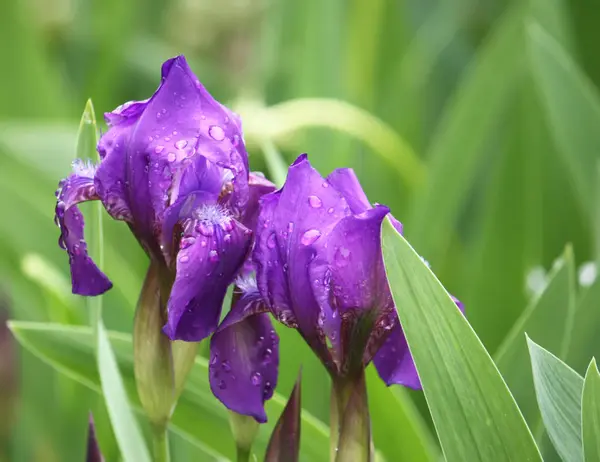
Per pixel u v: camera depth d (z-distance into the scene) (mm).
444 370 618
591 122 863
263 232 630
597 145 860
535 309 735
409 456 764
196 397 725
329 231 626
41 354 727
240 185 640
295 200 626
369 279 627
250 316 646
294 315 635
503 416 620
